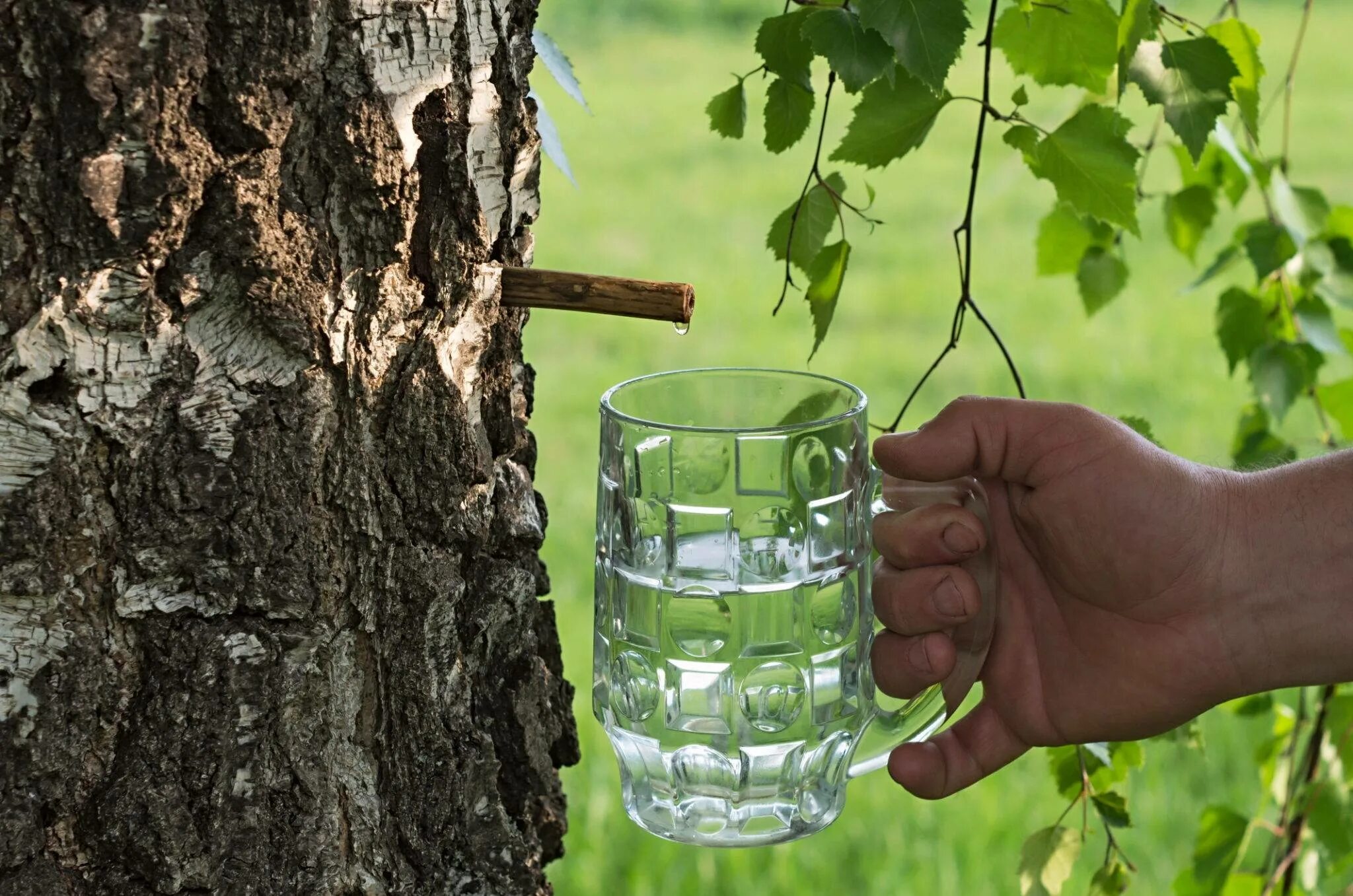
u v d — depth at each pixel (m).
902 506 0.90
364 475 0.71
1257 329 1.49
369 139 0.68
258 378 0.68
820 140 1.02
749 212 6.32
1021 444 0.97
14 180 0.60
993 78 4.99
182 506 0.66
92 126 0.61
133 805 0.67
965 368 4.55
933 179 6.85
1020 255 5.77
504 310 0.79
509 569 0.81
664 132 7.89
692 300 0.73
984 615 0.89
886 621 0.89
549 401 4.32
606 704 0.80
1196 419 4.09
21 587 0.63
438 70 0.71
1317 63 8.62
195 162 0.63
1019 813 2.46
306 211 0.68
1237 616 0.98
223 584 0.68
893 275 5.54
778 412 0.85
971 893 2.24
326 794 0.72
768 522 0.71
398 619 0.75
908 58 0.83
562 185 6.85
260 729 0.69
